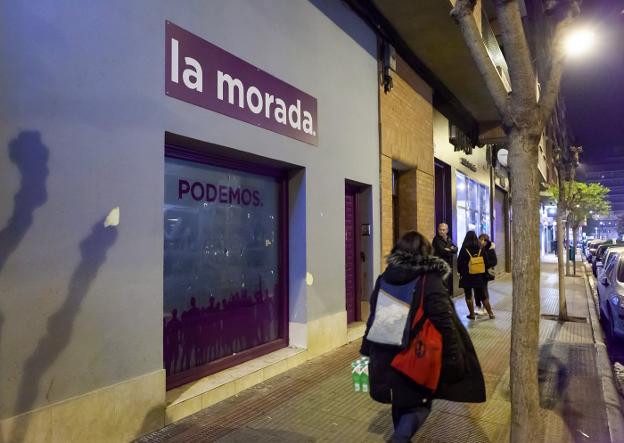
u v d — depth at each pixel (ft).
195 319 15.28
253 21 16.40
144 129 12.22
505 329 25.68
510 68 9.74
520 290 9.68
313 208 19.58
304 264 19.07
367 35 24.47
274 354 18.04
